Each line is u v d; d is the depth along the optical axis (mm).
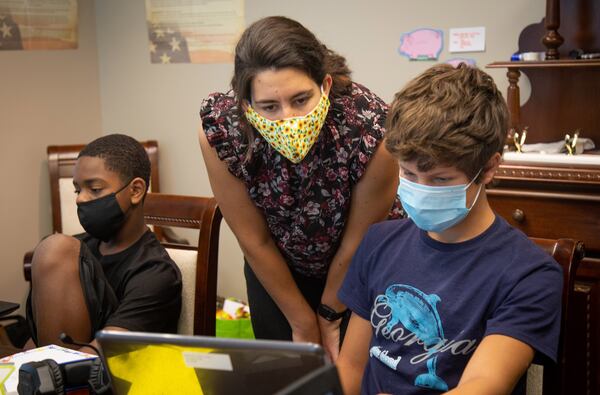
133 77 3576
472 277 1217
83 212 1819
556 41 2422
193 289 1863
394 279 1306
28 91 3314
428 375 1207
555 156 2266
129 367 1001
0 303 1818
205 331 1812
